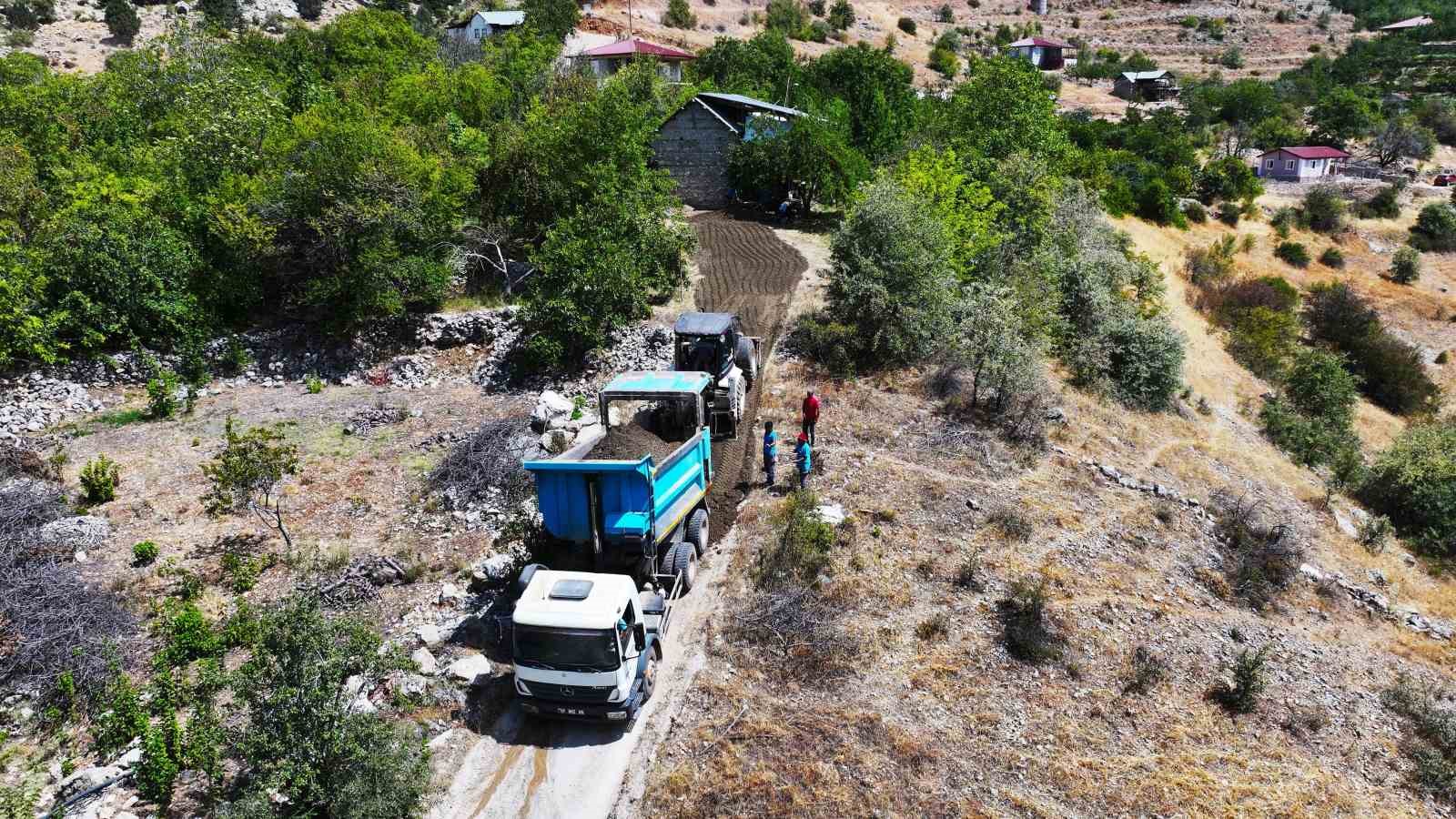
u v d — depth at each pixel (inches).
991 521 661.9
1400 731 529.3
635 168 1176.8
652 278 1034.7
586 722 454.3
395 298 943.0
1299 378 1316.4
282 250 925.2
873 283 902.4
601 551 487.5
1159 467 871.7
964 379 897.5
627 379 625.3
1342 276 2041.1
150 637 497.0
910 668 503.2
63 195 954.7
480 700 462.9
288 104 1439.5
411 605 536.4
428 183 1027.9
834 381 871.7
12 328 802.2
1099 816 420.5
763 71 2317.9
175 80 1348.4
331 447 753.6
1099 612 577.0
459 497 654.5
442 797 408.2
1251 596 651.5
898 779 424.8
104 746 415.8
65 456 683.4
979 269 1127.6
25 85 1368.1
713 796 407.5
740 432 767.7
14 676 456.1
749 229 1422.2
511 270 1087.6
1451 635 677.9
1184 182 2198.6
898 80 2005.4
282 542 605.3
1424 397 1513.3
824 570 573.9
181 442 754.2
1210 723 501.4
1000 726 469.4
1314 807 445.7
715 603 545.6
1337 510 911.0
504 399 856.3
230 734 397.1
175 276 898.1
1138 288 1385.3
